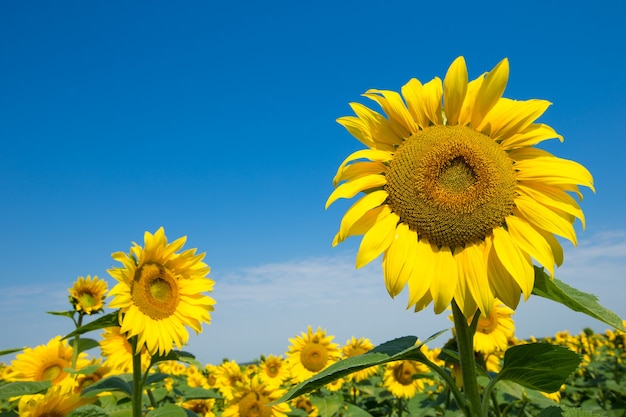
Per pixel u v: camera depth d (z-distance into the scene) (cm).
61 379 105
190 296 98
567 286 49
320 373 41
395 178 51
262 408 133
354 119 53
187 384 201
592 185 49
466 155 50
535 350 43
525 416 93
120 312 87
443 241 50
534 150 52
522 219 50
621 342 195
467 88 52
